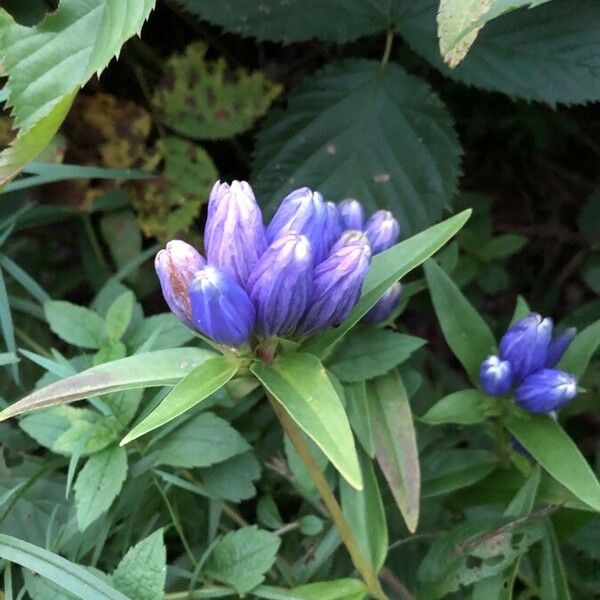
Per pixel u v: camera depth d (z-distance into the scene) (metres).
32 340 0.46
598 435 0.48
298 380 0.26
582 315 0.50
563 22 0.42
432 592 0.34
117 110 0.49
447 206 0.44
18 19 0.43
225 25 0.44
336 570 0.38
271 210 0.45
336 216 0.30
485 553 0.33
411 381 0.39
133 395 0.35
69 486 0.33
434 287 0.37
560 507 0.35
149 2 0.28
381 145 0.45
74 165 0.45
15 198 0.48
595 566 0.40
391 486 0.35
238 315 0.25
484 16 0.27
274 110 0.46
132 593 0.29
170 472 0.38
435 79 0.55
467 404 0.36
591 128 0.56
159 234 0.49
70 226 0.54
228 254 0.26
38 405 0.26
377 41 0.54
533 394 0.34
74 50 0.30
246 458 0.37
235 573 0.33
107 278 0.51
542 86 0.42
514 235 0.52
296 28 0.44
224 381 0.26
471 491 0.39
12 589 0.34
